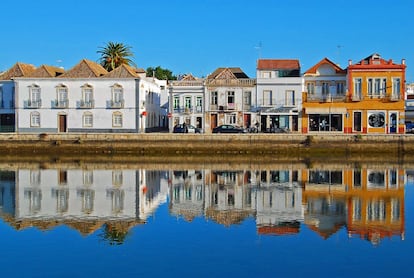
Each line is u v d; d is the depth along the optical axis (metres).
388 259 19.23
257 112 72.69
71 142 63.09
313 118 71.31
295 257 19.52
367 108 69.19
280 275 17.50
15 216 27.22
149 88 79.62
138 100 72.44
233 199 32.78
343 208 29.33
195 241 21.77
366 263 18.77
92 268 18.23
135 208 29.58
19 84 73.38
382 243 21.50
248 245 21.14
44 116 73.31
